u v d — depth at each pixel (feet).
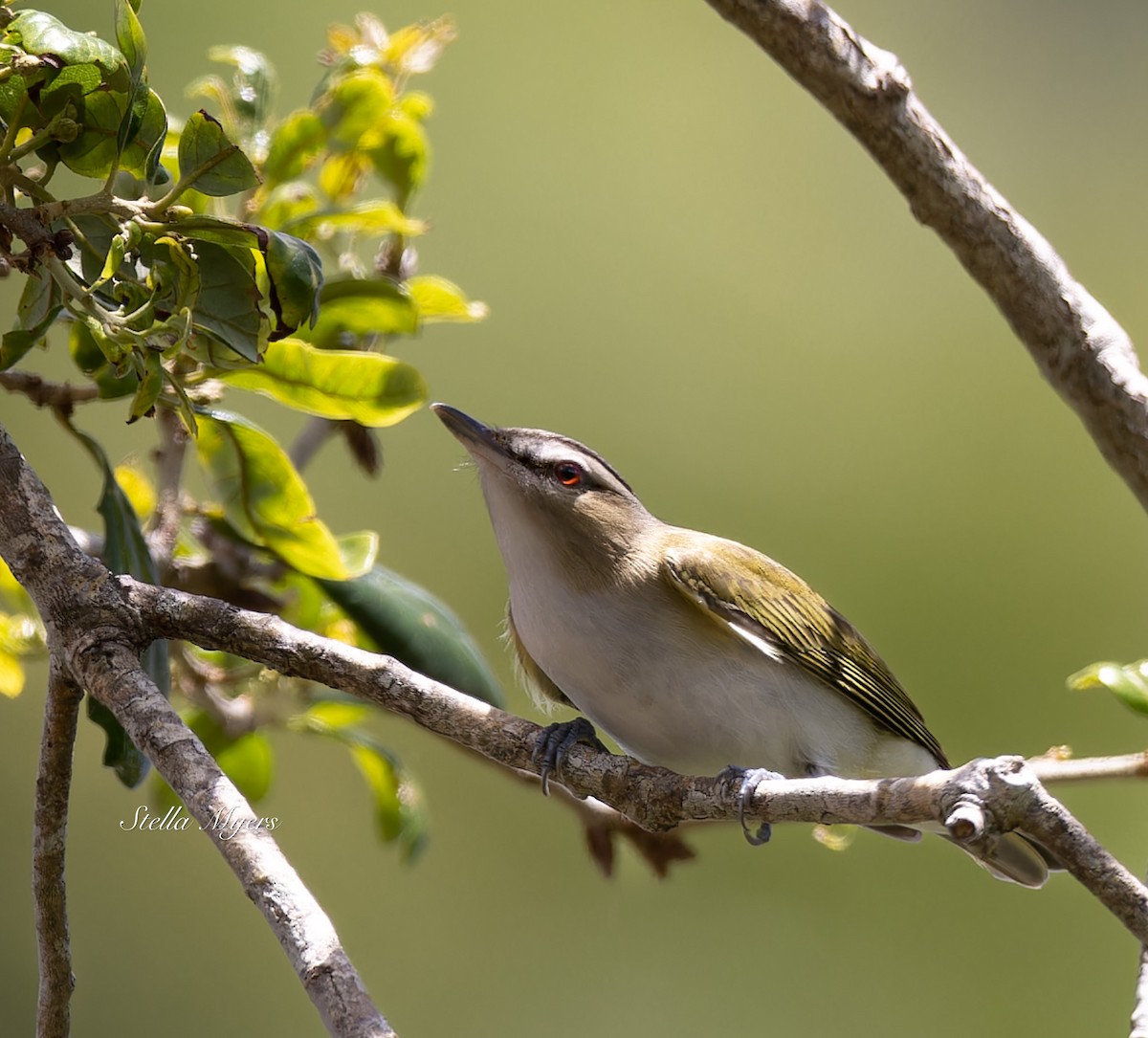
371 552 28.27
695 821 22.61
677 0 58.75
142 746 19.20
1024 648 54.08
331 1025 16.26
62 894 20.75
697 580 29.35
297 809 48.42
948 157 25.08
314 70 52.31
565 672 29.94
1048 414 56.54
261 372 26.04
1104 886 17.60
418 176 31.01
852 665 31.14
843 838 32.58
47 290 20.95
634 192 56.49
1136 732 53.21
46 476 46.65
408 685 22.04
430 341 53.11
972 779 18.07
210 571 29.91
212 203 28.94
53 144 21.61
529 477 29.94
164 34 51.01
